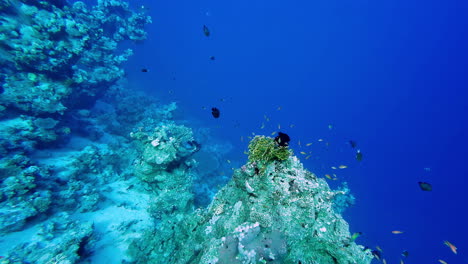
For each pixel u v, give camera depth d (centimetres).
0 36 1113
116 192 1209
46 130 1205
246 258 446
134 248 905
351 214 2845
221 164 2466
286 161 604
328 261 540
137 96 2717
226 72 12069
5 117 1115
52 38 1297
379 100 8775
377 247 814
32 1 1289
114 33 2220
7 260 690
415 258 2398
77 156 1245
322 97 9944
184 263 680
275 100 9781
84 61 1684
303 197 555
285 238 509
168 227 925
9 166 932
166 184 1191
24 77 1198
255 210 557
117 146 1564
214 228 642
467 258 2569
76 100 1559
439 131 6675
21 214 830
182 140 1305
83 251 845
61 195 1003
